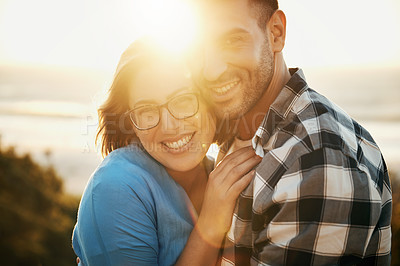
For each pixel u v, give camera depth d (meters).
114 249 1.64
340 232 1.50
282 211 1.55
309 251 1.51
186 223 1.83
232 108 1.77
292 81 1.79
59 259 10.71
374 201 1.58
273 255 1.57
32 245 10.37
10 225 10.51
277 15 1.83
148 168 1.85
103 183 1.71
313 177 1.51
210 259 1.77
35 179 12.07
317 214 1.50
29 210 11.36
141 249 1.66
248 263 1.74
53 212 11.79
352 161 1.58
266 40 1.78
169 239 1.77
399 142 27.34
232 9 1.71
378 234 1.74
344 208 1.51
